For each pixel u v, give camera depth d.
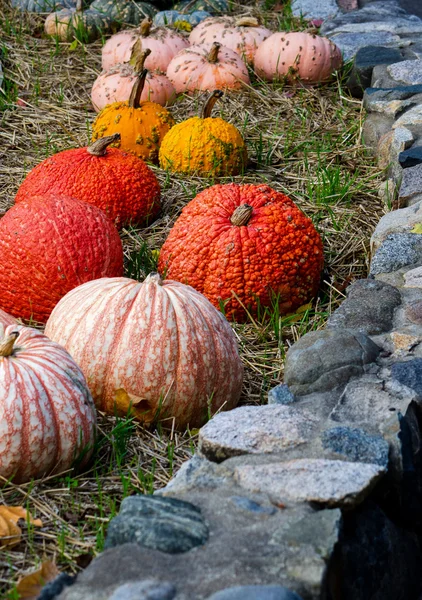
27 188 4.93
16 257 4.02
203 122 5.64
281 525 2.34
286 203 4.46
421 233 4.38
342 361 3.21
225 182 5.66
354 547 2.49
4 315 3.58
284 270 4.25
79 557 2.68
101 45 8.35
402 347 3.40
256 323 4.32
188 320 3.41
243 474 2.57
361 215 5.32
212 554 2.24
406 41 7.80
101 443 3.27
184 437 3.46
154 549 2.28
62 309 3.53
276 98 7.02
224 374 3.49
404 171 5.15
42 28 8.66
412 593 2.86
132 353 3.36
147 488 3.08
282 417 2.87
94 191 4.91
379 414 2.93
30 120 6.67
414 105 6.28
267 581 2.14
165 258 4.40
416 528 2.93
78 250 4.03
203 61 6.98
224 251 4.20
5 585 2.59
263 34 7.68
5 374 2.95
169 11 8.95
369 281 3.90
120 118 5.79
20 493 2.99
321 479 2.53
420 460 2.89
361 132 6.36
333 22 8.70
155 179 5.19
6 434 2.91
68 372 3.07
